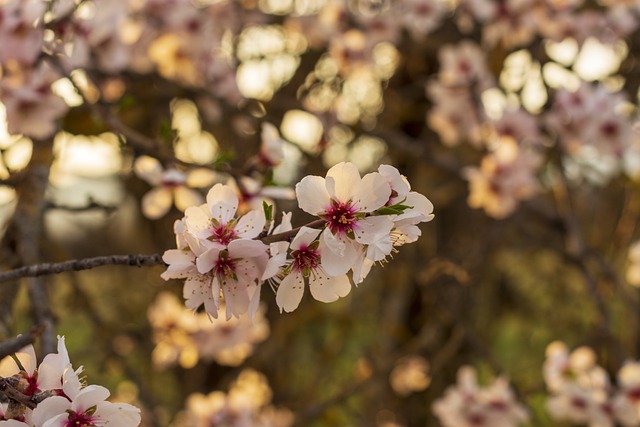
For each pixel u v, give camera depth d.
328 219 1.26
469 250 4.80
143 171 2.35
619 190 5.06
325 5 3.86
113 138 3.02
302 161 3.91
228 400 3.49
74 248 4.38
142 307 4.85
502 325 6.38
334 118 3.79
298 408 4.61
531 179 3.57
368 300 5.36
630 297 4.15
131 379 3.45
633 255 3.62
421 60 4.69
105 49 2.49
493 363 4.17
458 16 4.01
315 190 1.27
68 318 3.87
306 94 4.02
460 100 3.79
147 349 4.00
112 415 1.18
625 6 3.83
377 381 4.35
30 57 2.14
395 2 3.87
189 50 3.23
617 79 4.00
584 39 3.77
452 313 4.35
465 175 3.61
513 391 3.97
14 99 2.22
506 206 3.59
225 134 4.20
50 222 4.15
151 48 3.21
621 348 3.72
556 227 3.97
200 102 3.51
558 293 5.95
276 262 1.24
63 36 2.26
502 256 5.88
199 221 1.29
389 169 1.29
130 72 3.11
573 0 3.71
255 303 1.28
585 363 3.50
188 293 1.30
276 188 2.09
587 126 3.51
